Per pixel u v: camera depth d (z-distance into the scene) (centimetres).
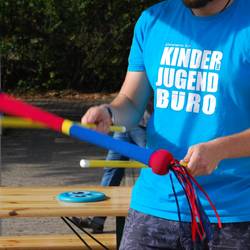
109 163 294
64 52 2084
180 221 310
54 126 272
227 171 307
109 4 1939
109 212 477
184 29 318
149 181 324
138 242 322
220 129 306
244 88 303
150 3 1922
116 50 2016
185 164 276
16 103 266
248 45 302
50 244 562
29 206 491
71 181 932
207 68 308
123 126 327
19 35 2028
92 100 2006
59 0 1966
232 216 305
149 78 330
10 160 1096
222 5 310
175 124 316
